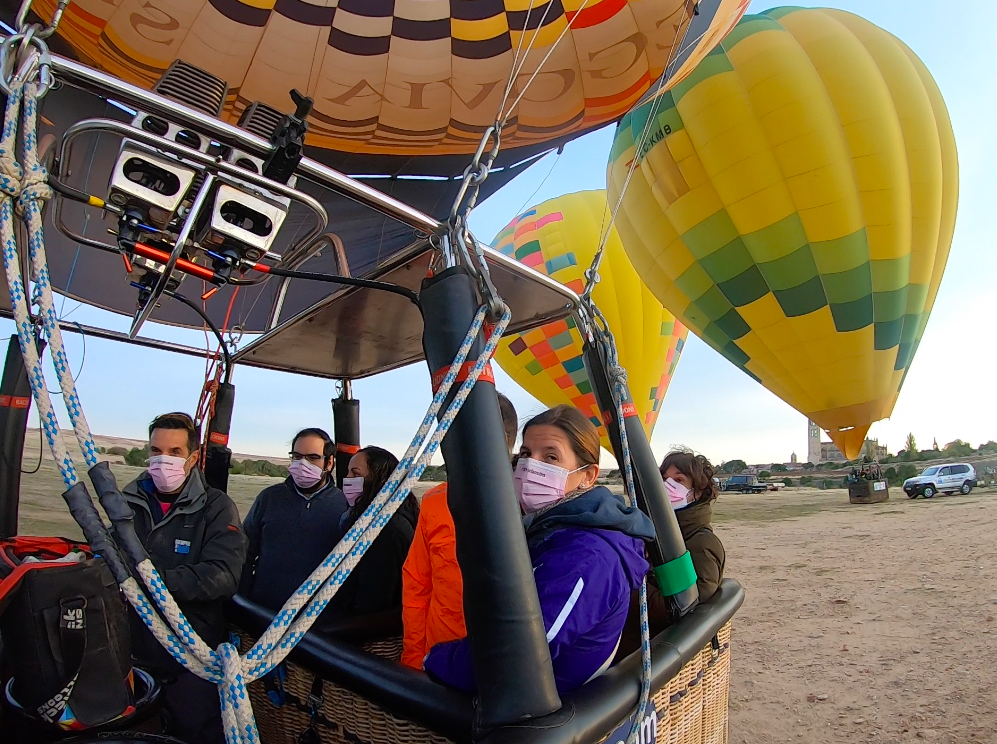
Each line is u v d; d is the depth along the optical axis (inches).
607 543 57.8
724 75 371.9
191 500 89.5
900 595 344.8
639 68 144.7
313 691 67.4
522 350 552.4
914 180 384.5
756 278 395.5
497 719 43.6
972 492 1090.7
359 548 39.1
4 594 51.6
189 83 52.6
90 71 42.5
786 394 447.5
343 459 147.9
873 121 367.6
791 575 417.7
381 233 148.7
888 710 189.0
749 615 315.0
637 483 76.1
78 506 33.9
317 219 55.6
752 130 366.9
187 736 79.3
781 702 198.5
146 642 81.6
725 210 384.8
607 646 56.9
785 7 416.8
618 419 76.5
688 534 101.5
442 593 71.4
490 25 135.0
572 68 143.7
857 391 420.2
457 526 48.1
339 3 131.6
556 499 64.7
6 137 38.0
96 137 103.6
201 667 34.3
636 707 54.4
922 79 418.6
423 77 145.5
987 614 292.7
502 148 169.0
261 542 121.0
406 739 56.0
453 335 50.4
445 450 49.5
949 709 187.3
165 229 49.8
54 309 35.7
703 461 110.5
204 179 48.1
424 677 56.2
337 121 157.2
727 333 434.0
